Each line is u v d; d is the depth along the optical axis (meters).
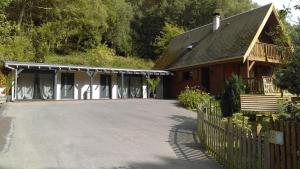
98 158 9.40
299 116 8.32
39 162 8.82
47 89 28.81
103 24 43.78
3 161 8.80
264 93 22.03
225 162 8.77
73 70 28.83
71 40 43.50
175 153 10.19
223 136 8.98
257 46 25.23
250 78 23.48
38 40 37.88
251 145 7.47
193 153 10.23
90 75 29.59
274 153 6.77
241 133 7.90
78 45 43.94
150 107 22.50
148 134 13.11
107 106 22.36
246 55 24.22
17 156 9.34
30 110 18.86
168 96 34.75
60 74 29.36
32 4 38.41
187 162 9.20
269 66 28.14
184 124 15.78
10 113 17.39
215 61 26.94
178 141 11.93
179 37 39.47
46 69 27.48
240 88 17.17
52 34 39.19
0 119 15.34
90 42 44.44
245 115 14.71
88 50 43.91
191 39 35.84
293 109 9.70
